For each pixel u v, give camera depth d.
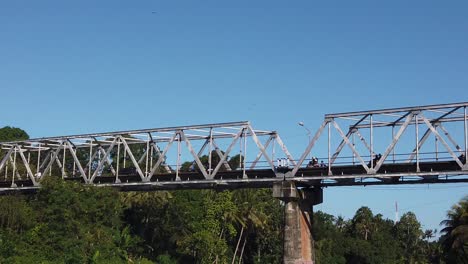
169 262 81.19
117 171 66.69
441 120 49.75
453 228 73.19
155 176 66.25
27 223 62.66
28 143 77.12
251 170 58.41
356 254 123.00
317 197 57.69
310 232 56.53
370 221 139.62
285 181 54.62
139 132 64.75
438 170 49.09
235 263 95.12
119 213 72.94
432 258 144.12
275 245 97.94
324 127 53.31
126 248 74.56
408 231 153.38
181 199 86.00
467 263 71.12
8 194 72.56
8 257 57.31
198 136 62.44
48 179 65.44
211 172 61.47
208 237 82.50
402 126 49.59
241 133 58.06
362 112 51.69
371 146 51.03
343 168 53.81
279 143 56.53
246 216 91.19
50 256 59.72
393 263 129.00
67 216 61.56
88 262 60.91
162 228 85.50
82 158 116.88
